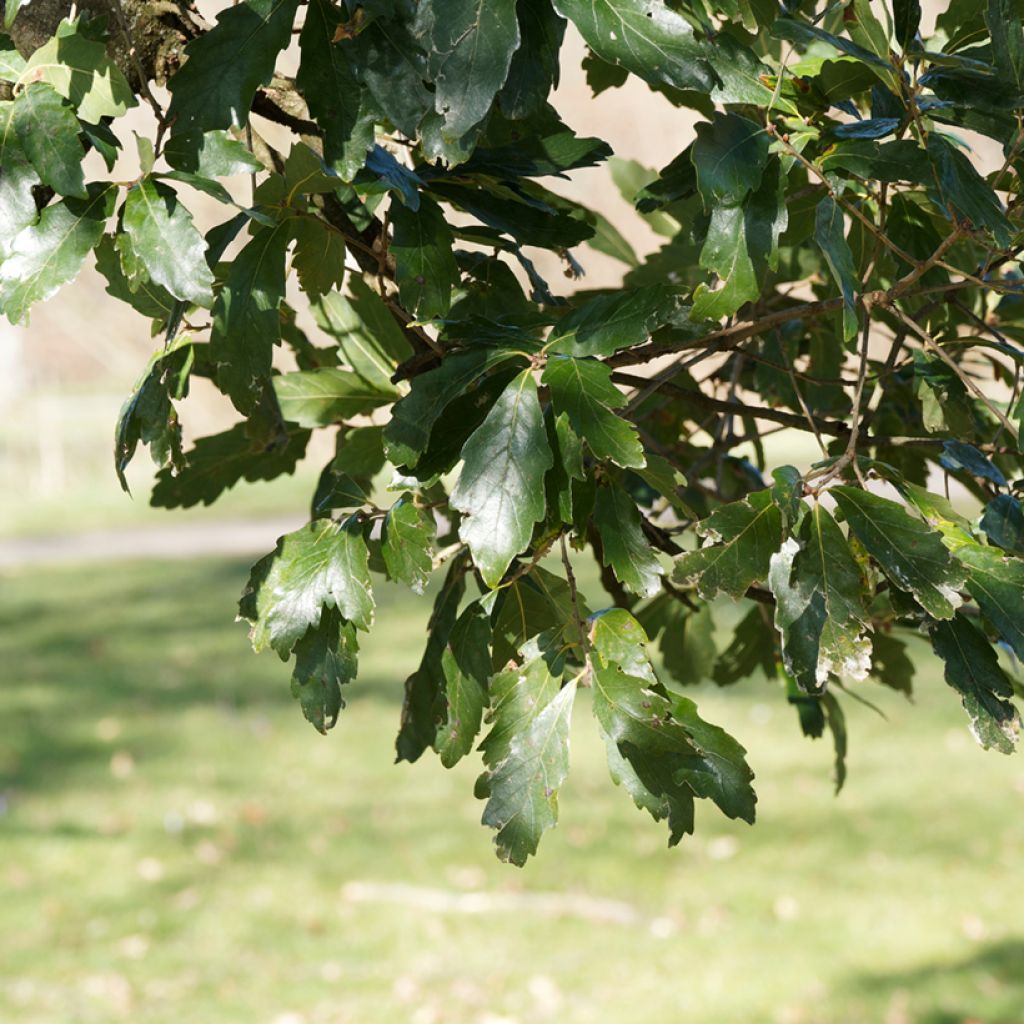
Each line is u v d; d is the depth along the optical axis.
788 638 1.01
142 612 15.52
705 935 7.02
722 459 1.87
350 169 1.06
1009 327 1.58
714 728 1.06
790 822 8.53
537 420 1.03
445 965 6.76
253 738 10.74
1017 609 1.03
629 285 1.90
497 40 0.98
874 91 1.23
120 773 9.91
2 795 9.45
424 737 1.26
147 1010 6.27
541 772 1.06
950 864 7.71
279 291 1.13
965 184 1.14
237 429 1.70
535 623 1.24
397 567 1.12
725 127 1.09
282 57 1.53
